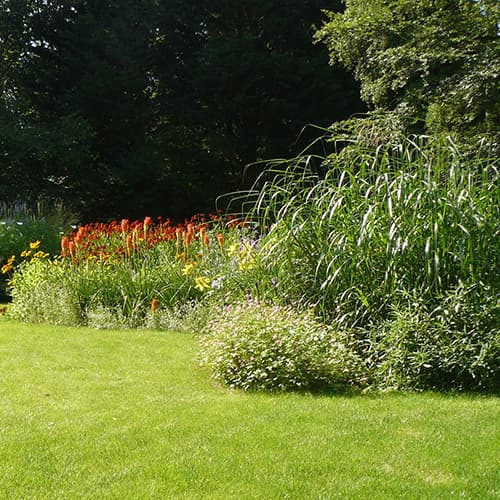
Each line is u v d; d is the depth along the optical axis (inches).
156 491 135.2
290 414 184.5
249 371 219.5
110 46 945.5
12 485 137.3
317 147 985.5
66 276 384.8
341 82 994.7
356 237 251.4
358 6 631.8
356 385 221.0
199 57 1024.9
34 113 956.0
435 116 557.3
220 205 997.8
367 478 141.9
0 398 201.9
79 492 134.5
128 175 920.3
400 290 233.3
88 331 327.3
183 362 254.8
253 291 281.7
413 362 214.4
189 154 1018.1
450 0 581.6
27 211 696.4
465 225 233.8
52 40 970.7
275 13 1008.2
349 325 246.2
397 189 248.2
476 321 214.4
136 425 174.4
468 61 548.4
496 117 572.1
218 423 176.6
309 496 133.6
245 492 135.0
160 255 402.3
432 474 145.1
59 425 174.6
